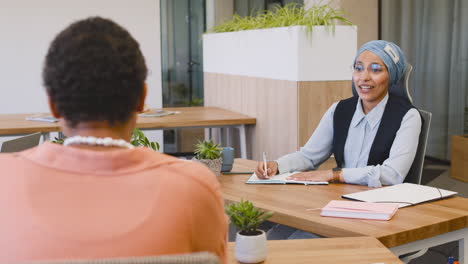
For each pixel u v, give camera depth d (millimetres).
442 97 5660
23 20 6840
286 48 4188
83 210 827
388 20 6125
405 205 1954
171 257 773
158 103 7348
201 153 2580
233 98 5414
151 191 849
